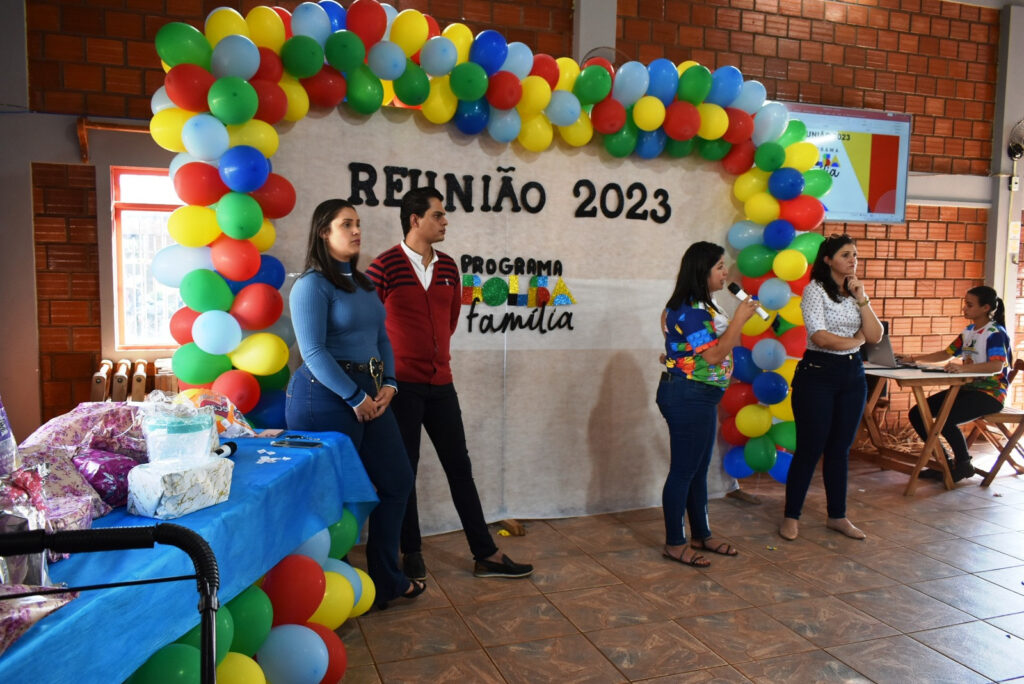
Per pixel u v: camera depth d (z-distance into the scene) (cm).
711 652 267
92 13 417
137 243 441
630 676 251
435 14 470
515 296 385
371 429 275
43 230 421
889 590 320
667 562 349
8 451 153
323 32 319
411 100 335
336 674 232
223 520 177
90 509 168
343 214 261
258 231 304
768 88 550
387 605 299
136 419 204
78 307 429
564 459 405
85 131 414
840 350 363
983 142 621
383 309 282
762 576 334
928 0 591
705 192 416
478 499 326
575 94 370
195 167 295
